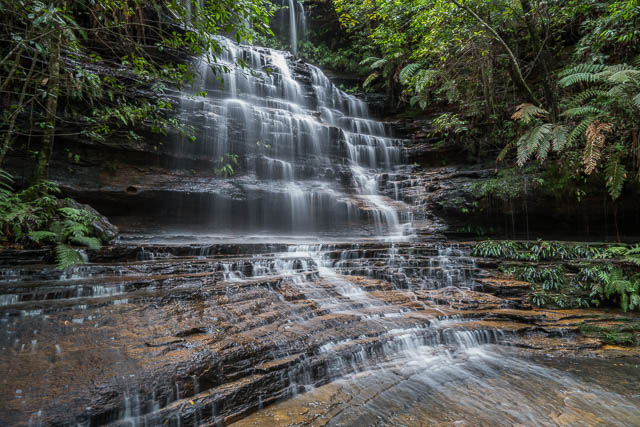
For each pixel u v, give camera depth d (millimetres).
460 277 7199
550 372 4191
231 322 3980
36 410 2188
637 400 3533
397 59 13805
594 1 8820
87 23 8883
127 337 3277
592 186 8703
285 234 10430
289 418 3004
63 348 2977
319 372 3721
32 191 6273
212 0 5434
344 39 18766
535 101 9328
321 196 10797
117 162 8648
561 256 7340
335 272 6859
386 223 10492
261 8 5691
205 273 5250
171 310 4027
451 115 12320
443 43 10359
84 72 6625
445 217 10562
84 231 6160
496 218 10164
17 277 4465
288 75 15211
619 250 6820
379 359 4285
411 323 5000
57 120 7688
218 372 3062
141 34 9758
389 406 3318
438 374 4082
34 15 4582
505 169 10352
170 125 9258
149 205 8836
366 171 13070
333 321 4625
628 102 7125
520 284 6617
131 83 9000
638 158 7477
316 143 12492
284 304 4855
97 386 2484
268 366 3373
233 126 10734
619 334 5250
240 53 14117
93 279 4621
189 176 9625
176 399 2736
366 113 16797
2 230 5449
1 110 7047
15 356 2783
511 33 10461
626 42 8367
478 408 3332
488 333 5168
